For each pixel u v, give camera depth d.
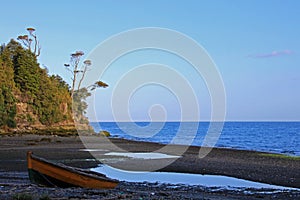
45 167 14.12
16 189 13.40
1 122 58.91
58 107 73.62
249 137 71.56
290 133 88.75
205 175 20.14
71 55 74.06
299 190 16.05
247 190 15.88
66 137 51.69
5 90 62.50
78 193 12.81
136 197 12.55
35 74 70.44
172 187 16.36
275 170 21.95
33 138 47.22
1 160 24.89
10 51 72.88
